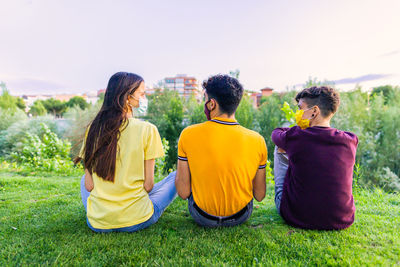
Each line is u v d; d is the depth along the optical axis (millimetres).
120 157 1666
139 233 1839
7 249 1652
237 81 1651
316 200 1752
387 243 1675
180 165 1757
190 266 1438
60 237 1824
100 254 1567
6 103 44000
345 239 1712
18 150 22469
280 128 2086
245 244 1698
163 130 22703
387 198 2996
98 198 1716
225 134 1625
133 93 1733
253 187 1927
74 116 27844
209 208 1778
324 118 1751
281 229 1926
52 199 2988
